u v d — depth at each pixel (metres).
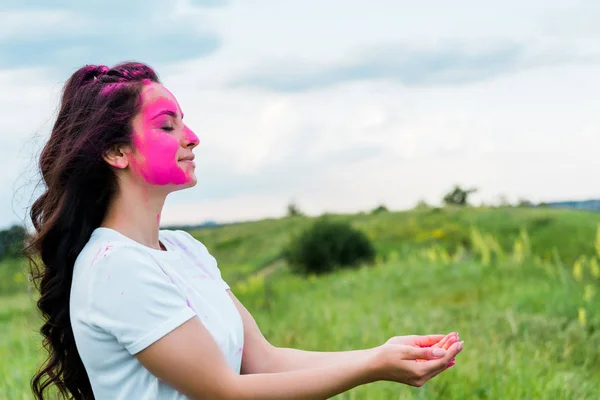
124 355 2.06
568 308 7.77
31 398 4.73
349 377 2.15
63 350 2.33
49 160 2.24
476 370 5.07
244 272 22.39
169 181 2.16
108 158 2.15
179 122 2.21
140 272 2.03
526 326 6.74
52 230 2.18
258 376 2.08
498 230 21.09
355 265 17.83
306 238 18.23
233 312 2.26
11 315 12.28
